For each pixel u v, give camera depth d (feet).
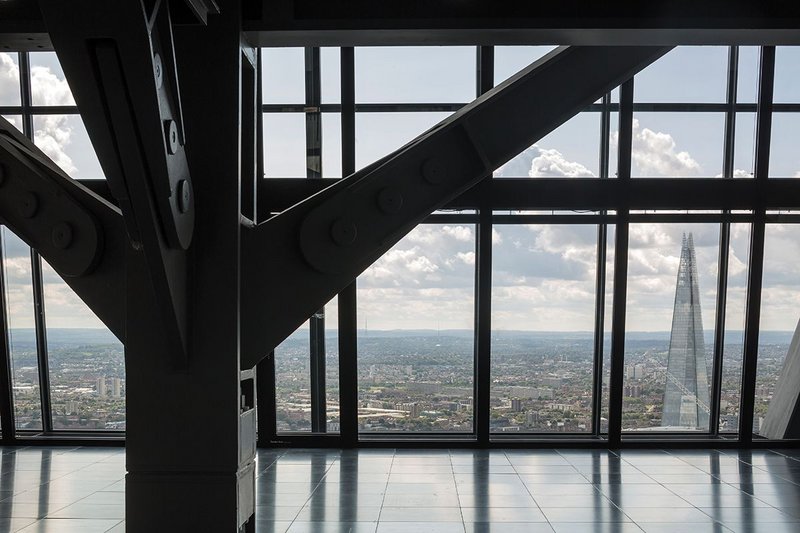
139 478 11.66
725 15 12.12
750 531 18.65
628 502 21.31
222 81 11.55
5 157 12.34
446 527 18.80
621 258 28.60
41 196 12.26
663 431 30.04
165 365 11.57
